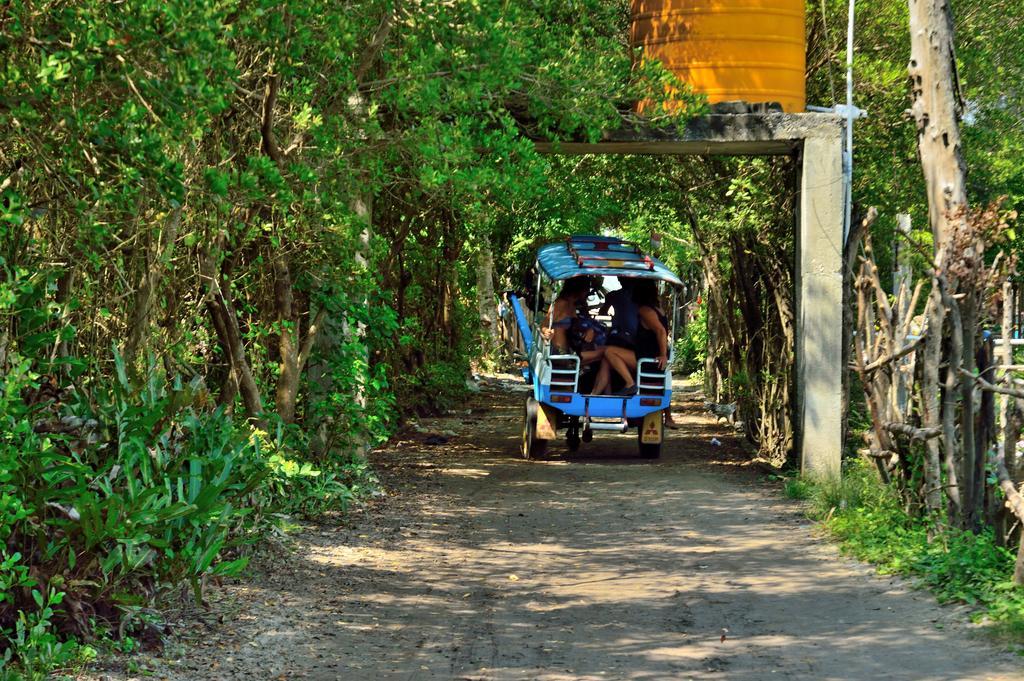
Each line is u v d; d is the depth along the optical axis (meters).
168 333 20.11
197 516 14.95
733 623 16.14
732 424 42.88
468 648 14.86
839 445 28.56
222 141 19.91
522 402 53.62
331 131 18.84
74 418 14.71
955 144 22.75
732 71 29.09
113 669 12.96
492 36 19.17
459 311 55.66
